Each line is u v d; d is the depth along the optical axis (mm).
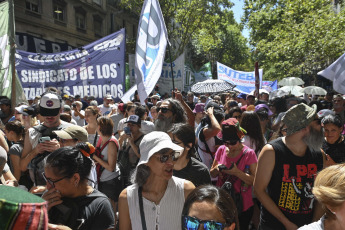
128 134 4211
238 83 13367
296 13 15867
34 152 2854
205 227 1500
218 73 13516
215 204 1543
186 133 2592
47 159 1920
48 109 3068
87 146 2051
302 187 2340
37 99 7652
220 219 1533
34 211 875
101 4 26781
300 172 2334
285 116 2395
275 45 16344
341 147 3445
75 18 23766
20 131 3600
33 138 3039
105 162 3975
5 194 881
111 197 4090
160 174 1927
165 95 13641
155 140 1938
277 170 2379
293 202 2354
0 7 6125
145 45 4754
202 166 2705
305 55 14031
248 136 3740
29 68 8453
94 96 8203
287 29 16547
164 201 1958
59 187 1885
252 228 3816
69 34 23047
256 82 9172
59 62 8273
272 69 28047
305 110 2326
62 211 1865
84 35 24781
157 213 1935
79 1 23859
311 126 2342
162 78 11328
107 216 1957
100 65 8070
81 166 1954
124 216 1993
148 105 8273
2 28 6133
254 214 3660
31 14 19484
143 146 1964
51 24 21188
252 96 8266
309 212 2365
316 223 1517
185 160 2650
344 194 1304
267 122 4918
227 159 3219
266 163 2402
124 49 7965
